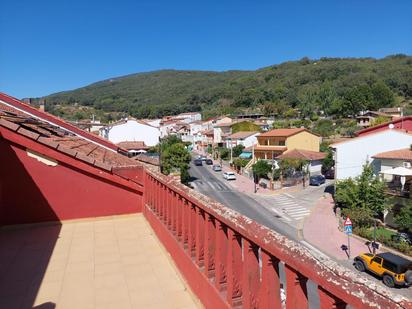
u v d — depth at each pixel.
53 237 5.34
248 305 2.29
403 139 28.11
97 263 4.39
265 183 39.12
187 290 3.66
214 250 3.06
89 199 6.18
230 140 60.91
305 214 27.33
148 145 56.38
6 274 4.04
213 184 40.50
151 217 5.75
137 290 3.69
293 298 1.74
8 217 5.64
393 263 15.04
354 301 1.27
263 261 2.07
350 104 83.69
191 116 106.81
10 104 10.15
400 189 23.16
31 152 5.74
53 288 3.72
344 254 18.98
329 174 43.50
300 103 99.56
